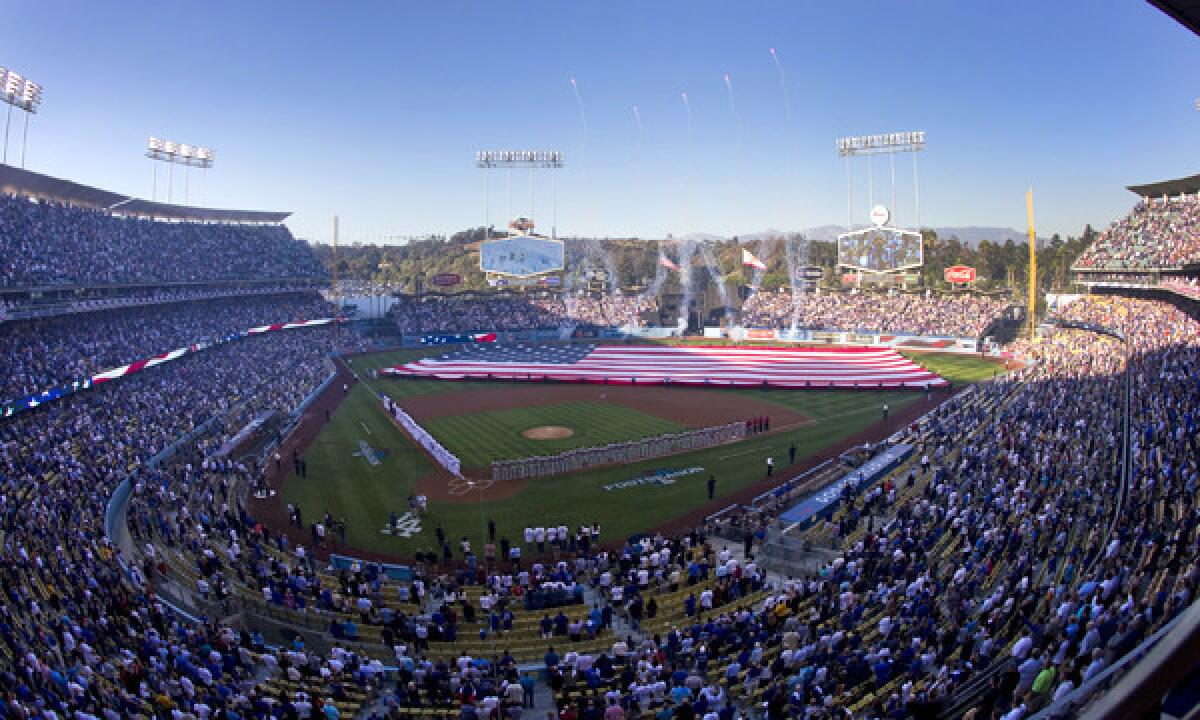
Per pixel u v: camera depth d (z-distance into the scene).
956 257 178.50
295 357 96.38
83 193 88.81
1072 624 19.61
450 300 135.12
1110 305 95.62
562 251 134.25
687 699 21.55
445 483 50.38
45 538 35.00
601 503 46.03
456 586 33.28
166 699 21.08
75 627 25.77
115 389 66.88
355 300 142.50
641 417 69.81
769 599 28.12
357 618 30.19
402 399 80.31
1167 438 37.12
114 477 46.84
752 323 124.75
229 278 103.62
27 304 66.69
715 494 47.41
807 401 76.69
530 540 38.81
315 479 51.53
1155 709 3.48
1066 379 64.44
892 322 113.94
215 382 76.75
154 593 30.88
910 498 41.47
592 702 22.75
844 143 124.25
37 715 19.19
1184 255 78.31
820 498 42.06
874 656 22.48
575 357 103.94
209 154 115.00
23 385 56.50
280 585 31.92
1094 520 30.08
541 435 63.12
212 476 49.97
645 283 164.12
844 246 124.75
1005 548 29.75
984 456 44.16
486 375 91.75
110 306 78.25
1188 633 3.58
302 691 23.53
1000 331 114.81
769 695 21.20
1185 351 60.53
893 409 71.75
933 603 25.34
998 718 16.33
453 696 23.42
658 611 30.19
